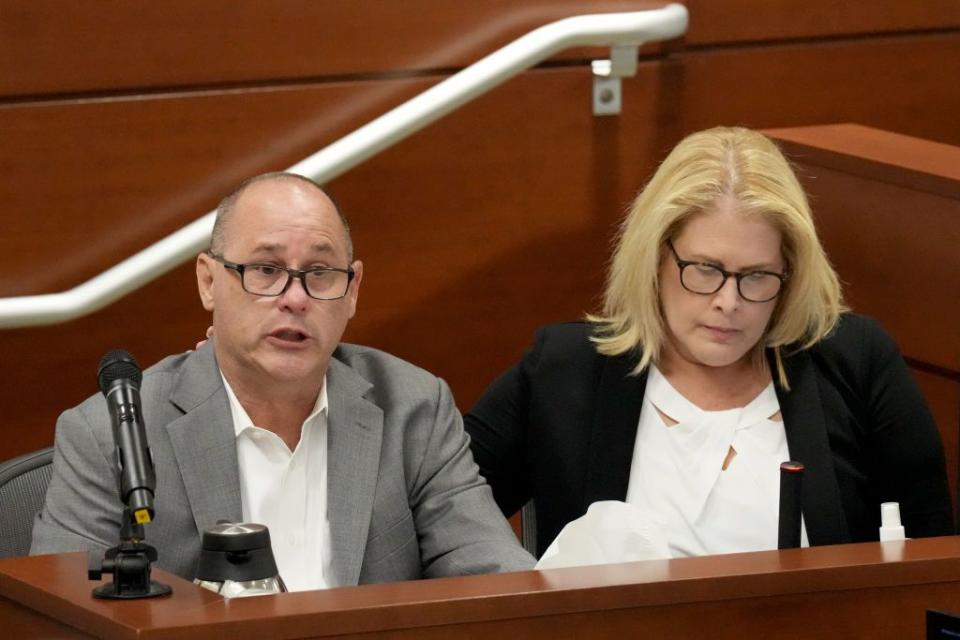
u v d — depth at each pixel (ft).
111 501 26.73
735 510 30.42
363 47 40.09
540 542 31.55
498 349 42.57
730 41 43.93
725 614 21.44
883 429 31.45
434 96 38.75
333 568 27.81
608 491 30.83
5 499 28.55
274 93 39.65
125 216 39.11
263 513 27.84
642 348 31.40
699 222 29.86
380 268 41.39
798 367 31.42
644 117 42.88
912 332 39.63
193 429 27.48
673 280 30.45
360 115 40.37
